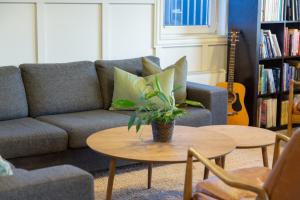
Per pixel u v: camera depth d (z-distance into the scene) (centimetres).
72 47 420
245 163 399
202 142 292
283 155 186
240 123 475
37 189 197
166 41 470
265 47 489
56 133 331
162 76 400
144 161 262
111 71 408
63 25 412
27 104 372
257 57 479
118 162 369
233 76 489
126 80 394
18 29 392
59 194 203
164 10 482
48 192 200
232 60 487
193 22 504
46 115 376
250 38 480
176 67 418
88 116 371
